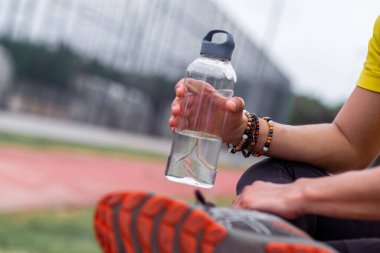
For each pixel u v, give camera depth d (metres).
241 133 1.75
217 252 1.08
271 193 1.32
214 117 1.64
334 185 1.26
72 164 11.83
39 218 6.45
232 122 1.71
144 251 1.13
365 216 1.26
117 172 12.34
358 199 1.25
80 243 5.50
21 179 8.91
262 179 1.57
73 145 14.58
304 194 1.28
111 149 15.95
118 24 19.75
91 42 18.94
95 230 1.22
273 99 28.95
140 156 16.31
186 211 1.07
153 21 21.16
